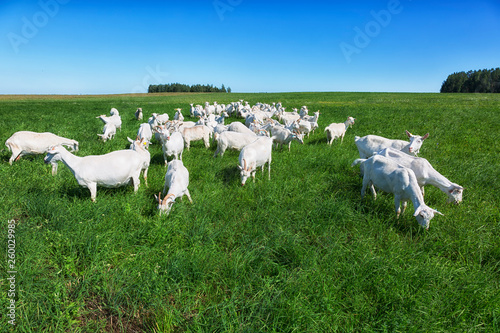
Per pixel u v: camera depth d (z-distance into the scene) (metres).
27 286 3.97
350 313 3.83
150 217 5.88
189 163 9.84
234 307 3.77
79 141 13.14
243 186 7.74
